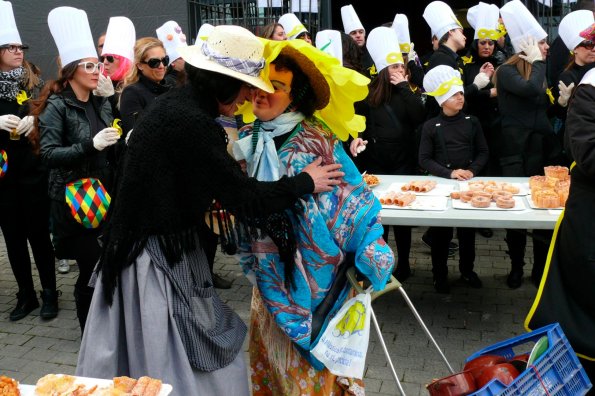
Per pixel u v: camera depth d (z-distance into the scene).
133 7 7.47
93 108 3.75
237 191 2.19
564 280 2.89
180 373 2.25
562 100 5.17
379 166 5.14
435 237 4.61
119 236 2.22
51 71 7.85
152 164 2.15
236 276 5.20
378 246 2.51
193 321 2.25
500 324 4.20
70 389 2.01
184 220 2.22
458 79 4.71
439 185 4.43
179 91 2.24
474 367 2.44
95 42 7.65
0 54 4.44
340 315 2.53
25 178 4.36
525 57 4.80
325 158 2.50
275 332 2.66
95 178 3.60
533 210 3.75
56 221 3.54
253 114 2.64
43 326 4.41
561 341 2.43
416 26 11.14
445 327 4.18
